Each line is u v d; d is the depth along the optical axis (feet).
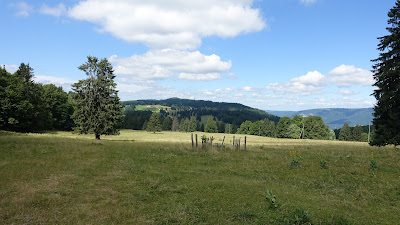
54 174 35.32
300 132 352.69
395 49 77.15
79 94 106.63
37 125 189.78
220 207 24.35
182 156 59.16
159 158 54.65
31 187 28.40
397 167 46.44
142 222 20.12
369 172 42.29
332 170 44.11
